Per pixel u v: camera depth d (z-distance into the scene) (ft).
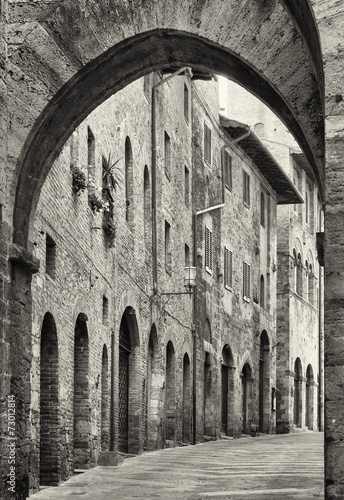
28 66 43.57
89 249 72.59
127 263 87.56
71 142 67.97
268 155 151.33
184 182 116.47
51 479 60.95
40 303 57.88
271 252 166.20
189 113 120.06
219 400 131.75
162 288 103.19
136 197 92.07
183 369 115.14
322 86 37.29
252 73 43.60
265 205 163.02
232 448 102.63
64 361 64.18
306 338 187.62
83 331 71.31
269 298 164.66
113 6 43.73
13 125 43.27
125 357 90.53
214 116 134.41
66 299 65.00
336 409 34.37
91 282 73.05
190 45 44.45
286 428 172.04
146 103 97.30
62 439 62.90
